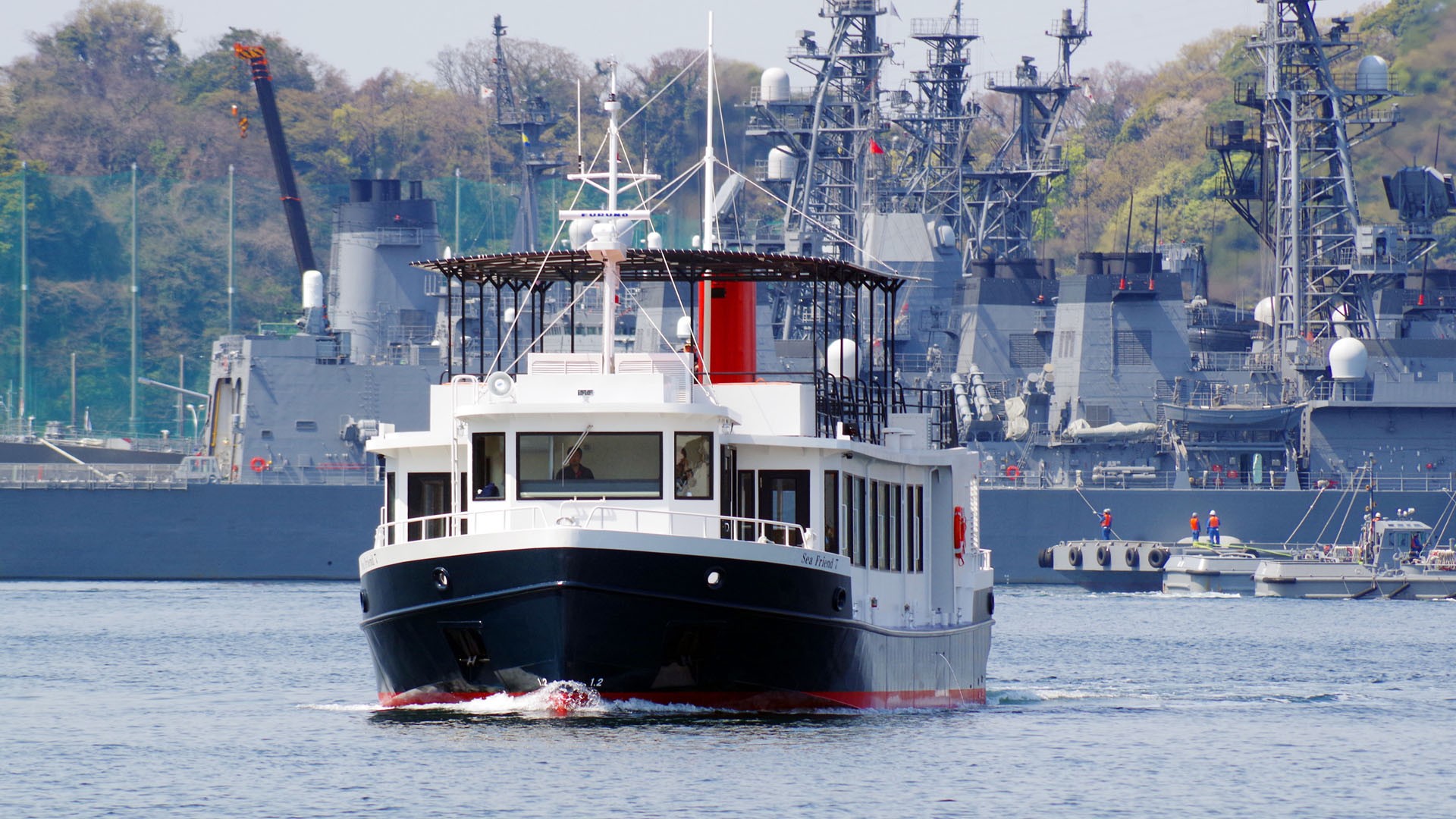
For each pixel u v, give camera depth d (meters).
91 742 165.75
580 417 154.00
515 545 149.88
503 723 155.50
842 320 173.88
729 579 151.62
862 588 168.38
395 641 159.62
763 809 130.38
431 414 162.25
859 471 167.50
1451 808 140.75
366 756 146.88
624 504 154.12
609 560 149.00
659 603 150.62
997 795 139.50
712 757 144.12
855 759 147.75
